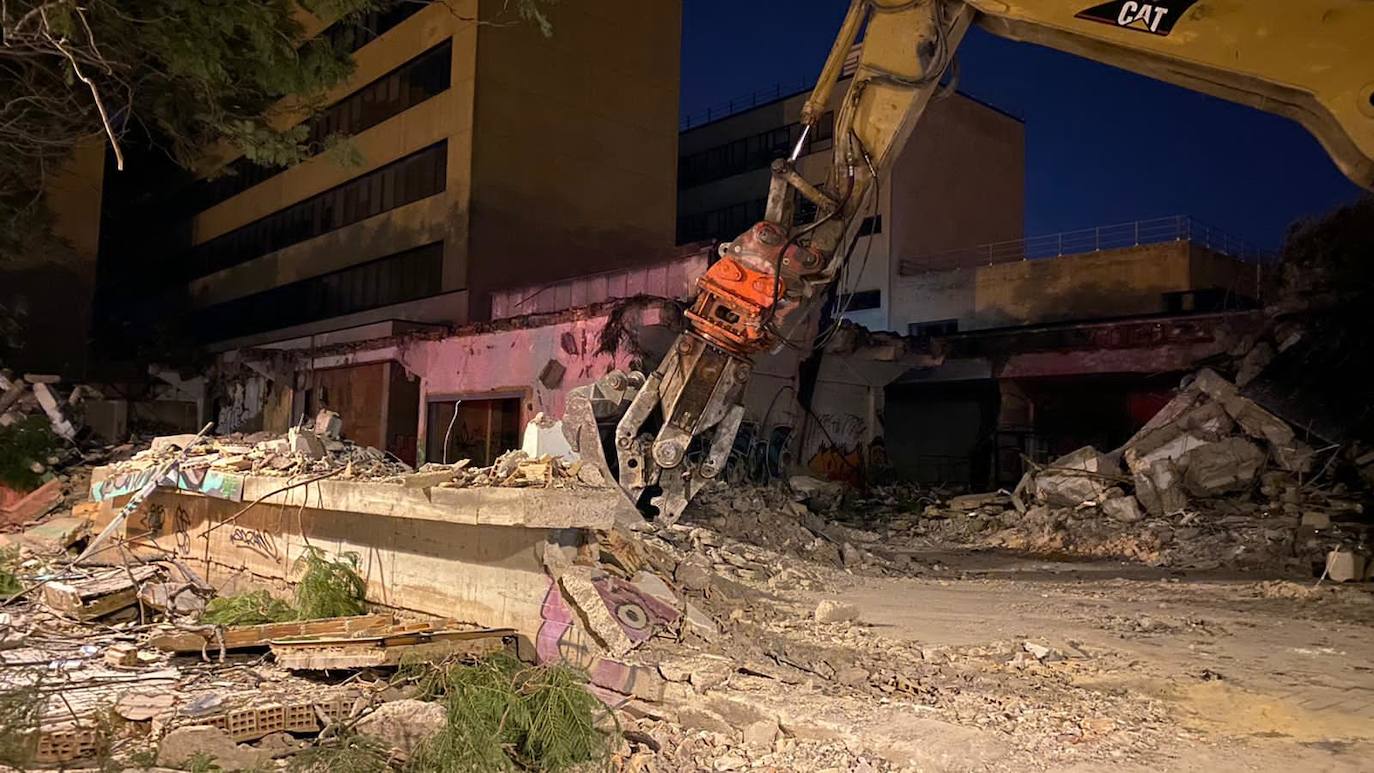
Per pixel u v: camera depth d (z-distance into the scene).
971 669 6.70
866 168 8.43
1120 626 8.41
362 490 8.41
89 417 24.86
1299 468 15.20
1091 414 22.30
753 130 42.16
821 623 8.25
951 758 4.80
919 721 5.37
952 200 37.91
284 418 27.86
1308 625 8.48
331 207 32.88
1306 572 11.89
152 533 11.95
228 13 12.00
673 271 19.69
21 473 16.72
